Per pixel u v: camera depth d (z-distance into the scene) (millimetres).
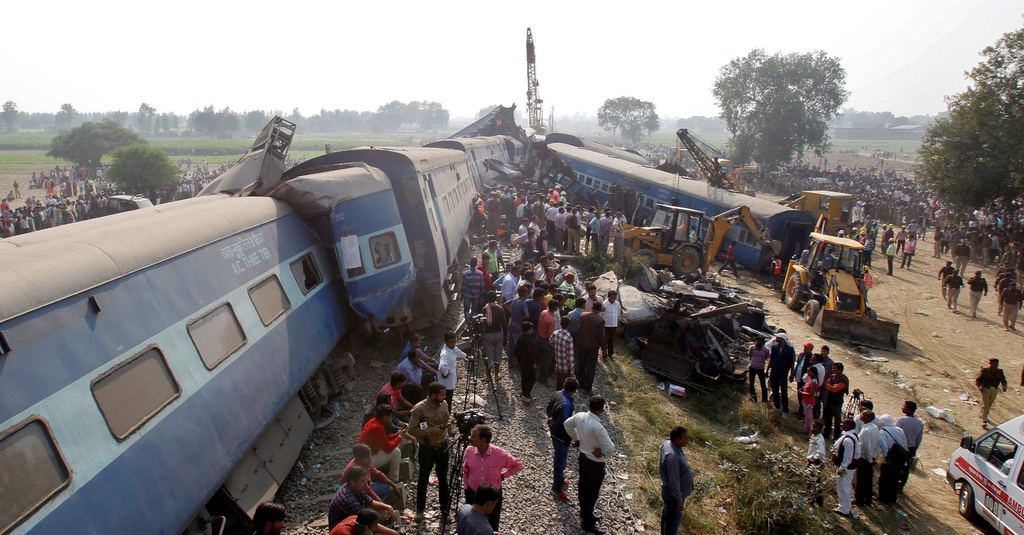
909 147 197000
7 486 4492
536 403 11383
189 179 46156
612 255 21234
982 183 33594
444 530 7520
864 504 10336
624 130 146375
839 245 19828
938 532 9852
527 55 57531
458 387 11766
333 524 5906
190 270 7488
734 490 9469
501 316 11727
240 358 7812
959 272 27828
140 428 5844
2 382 4699
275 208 10383
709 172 31344
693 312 16172
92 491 5152
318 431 9984
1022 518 8984
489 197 26844
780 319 19938
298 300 9906
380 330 12836
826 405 12070
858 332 18375
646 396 12539
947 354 18438
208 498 6539
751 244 25344
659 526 8336
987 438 10227
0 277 5102
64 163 78312
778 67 67875
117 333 5980
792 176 63688
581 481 7801
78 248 6137
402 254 12172
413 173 13336
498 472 6836
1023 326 21312
